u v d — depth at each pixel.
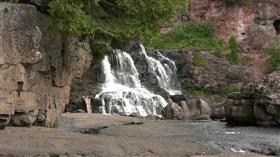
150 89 47.91
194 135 21.75
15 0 17.20
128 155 14.79
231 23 62.59
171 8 18.72
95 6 18.16
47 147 14.21
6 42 15.45
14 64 15.87
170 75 51.12
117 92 41.78
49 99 19.23
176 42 59.38
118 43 20.91
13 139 14.58
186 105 38.62
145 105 42.69
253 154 16.86
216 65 53.81
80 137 16.33
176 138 19.97
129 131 22.77
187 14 63.91
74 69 22.33
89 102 39.38
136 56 48.88
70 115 30.47
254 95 28.55
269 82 27.94
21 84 16.52
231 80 53.50
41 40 17.62
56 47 19.27
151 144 16.66
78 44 20.69
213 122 31.73
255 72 54.91
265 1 63.09
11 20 15.66
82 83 42.53
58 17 17.58
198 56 53.59
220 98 50.91
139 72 48.44
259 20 62.81
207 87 52.38
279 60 55.38
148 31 18.83
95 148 14.85
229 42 58.25
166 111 37.88
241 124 29.56
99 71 44.34
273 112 27.45
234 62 56.41
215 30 62.59
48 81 19.06
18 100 16.48
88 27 16.81
